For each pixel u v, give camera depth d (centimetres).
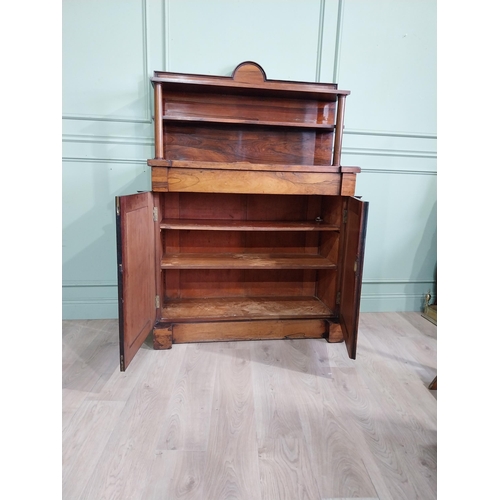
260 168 157
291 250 212
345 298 166
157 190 154
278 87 169
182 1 178
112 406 126
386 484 97
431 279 230
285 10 186
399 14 194
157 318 174
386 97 203
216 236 205
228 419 121
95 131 186
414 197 219
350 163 208
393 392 141
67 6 172
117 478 96
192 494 92
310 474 99
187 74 169
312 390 141
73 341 177
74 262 198
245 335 181
